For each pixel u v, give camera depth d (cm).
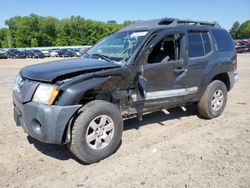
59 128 371
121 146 460
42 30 9994
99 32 10081
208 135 505
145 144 467
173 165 393
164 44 508
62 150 448
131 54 450
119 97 436
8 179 364
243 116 621
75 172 381
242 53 3631
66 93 371
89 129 399
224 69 603
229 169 380
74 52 4978
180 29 526
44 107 371
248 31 10462
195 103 612
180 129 539
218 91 597
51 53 5053
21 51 4950
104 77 408
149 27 511
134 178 362
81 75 391
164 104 505
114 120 418
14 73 1689
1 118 614
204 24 614
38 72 405
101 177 367
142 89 458
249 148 445
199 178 359
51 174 376
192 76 539
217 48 597
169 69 495
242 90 943
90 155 396
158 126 556
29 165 400
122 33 537
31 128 390
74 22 9862
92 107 394
